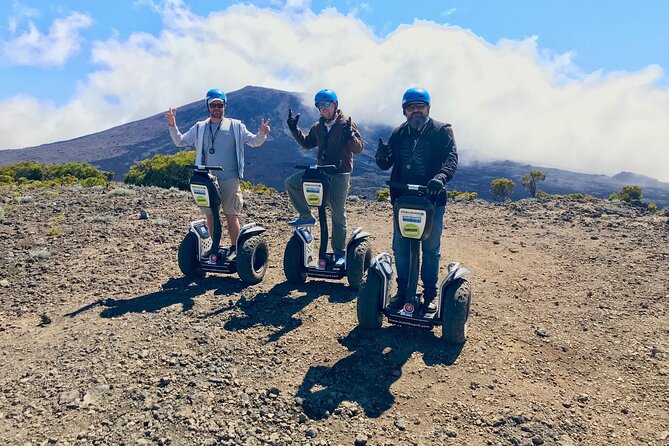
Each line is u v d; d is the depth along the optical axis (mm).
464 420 3840
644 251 8602
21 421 3715
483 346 5027
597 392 4277
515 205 14039
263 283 6836
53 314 5781
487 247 9055
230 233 7234
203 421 3711
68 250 8211
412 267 4980
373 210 12820
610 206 13422
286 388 4203
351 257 6301
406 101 4828
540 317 5828
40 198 12609
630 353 4938
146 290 6539
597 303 6250
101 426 3650
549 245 9172
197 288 6602
